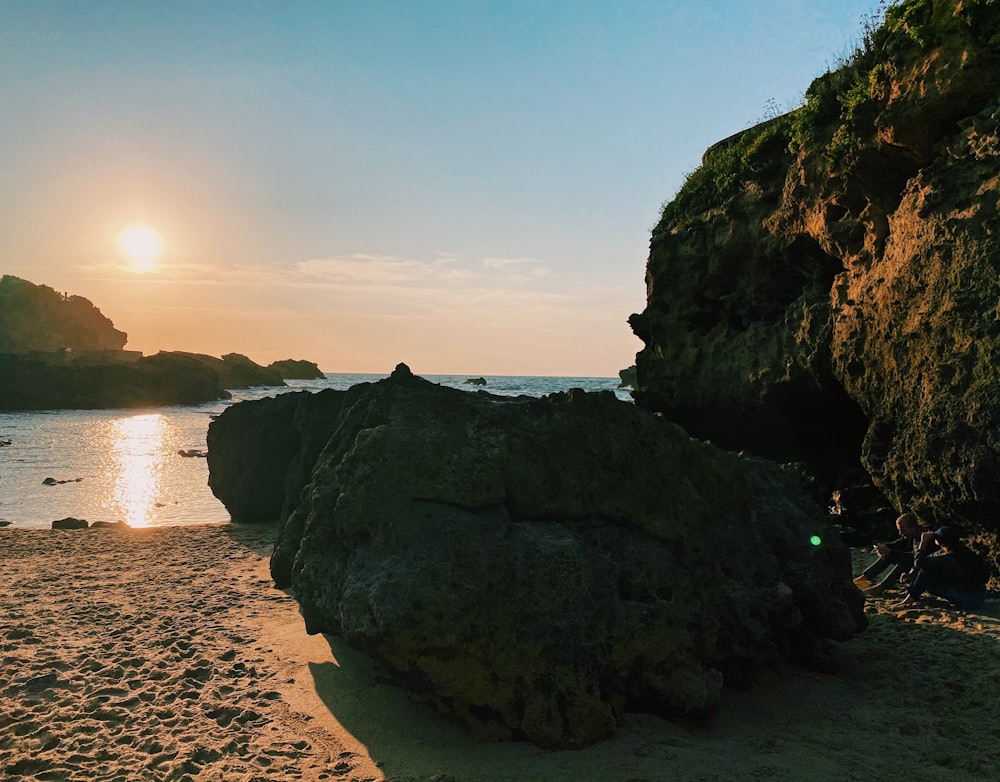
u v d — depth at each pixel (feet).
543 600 17.25
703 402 53.67
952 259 29.25
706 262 53.01
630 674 17.47
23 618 26.22
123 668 21.07
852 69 40.91
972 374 28.02
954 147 30.78
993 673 20.08
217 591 30.17
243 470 48.75
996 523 27.81
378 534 18.54
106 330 526.98
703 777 14.80
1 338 451.12
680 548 20.13
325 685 19.36
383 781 14.64
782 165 47.39
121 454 100.58
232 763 15.38
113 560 36.78
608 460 20.36
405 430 20.25
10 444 112.57
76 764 15.37
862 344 35.96
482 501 19.10
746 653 19.47
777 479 24.71
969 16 30.55
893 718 17.81
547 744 15.98
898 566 29.32
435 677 16.16
